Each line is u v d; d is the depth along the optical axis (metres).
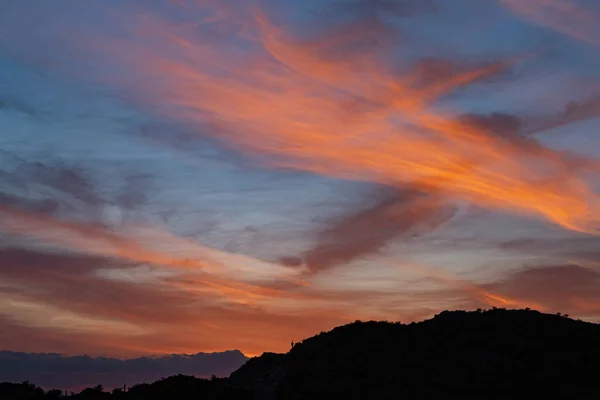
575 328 66.62
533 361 60.28
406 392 57.88
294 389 63.41
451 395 56.72
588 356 60.72
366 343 68.25
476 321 69.31
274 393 65.12
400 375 60.69
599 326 68.06
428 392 57.38
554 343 63.56
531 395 55.97
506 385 57.03
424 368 61.41
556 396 55.62
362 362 64.25
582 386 56.78
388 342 67.50
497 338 64.69
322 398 59.78
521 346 62.62
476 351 62.94
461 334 66.31
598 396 55.06
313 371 65.12
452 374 59.41
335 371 63.72
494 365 59.94
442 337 66.50
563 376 57.97
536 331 65.75
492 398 55.88
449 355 62.78
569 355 61.00
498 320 69.25
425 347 65.12
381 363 63.28
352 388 59.75
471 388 57.19
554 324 67.75
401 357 63.81
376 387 59.47
